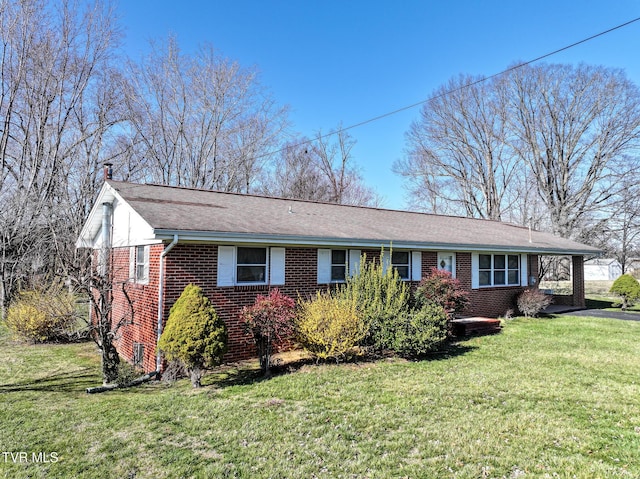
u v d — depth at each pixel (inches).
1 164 729.0
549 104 1185.4
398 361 339.9
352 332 334.3
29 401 256.7
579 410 225.0
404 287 384.2
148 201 373.7
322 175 1510.8
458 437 191.0
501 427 201.9
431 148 1400.1
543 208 1204.5
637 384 272.5
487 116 1296.8
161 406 240.1
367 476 158.2
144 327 350.6
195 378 282.5
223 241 326.3
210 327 278.5
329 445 184.4
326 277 419.2
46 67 788.6
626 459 168.9
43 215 677.9
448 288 447.8
